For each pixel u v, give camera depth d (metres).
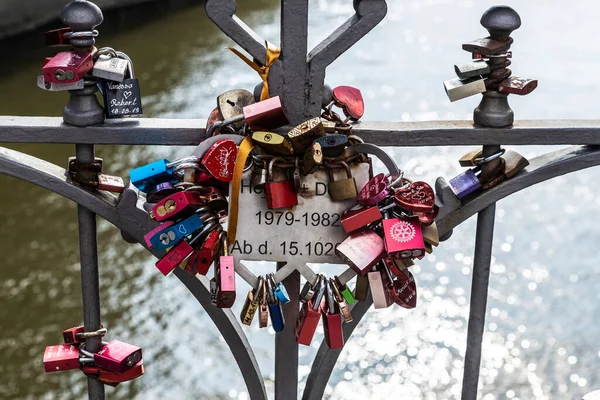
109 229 6.21
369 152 1.67
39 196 6.86
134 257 5.82
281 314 1.76
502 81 1.70
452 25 13.07
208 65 10.77
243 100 1.70
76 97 1.65
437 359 4.77
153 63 10.96
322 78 1.65
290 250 1.70
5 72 10.63
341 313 1.75
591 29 12.55
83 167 1.70
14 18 12.40
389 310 5.27
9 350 4.78
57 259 5.82
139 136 1.68
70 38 1.62
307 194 1.67
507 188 1.77
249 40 1.63
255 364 1.90
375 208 1.65
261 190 1.67
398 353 4.82
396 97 9.19
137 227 1.74
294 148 1.62
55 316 5.12
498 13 1.66
